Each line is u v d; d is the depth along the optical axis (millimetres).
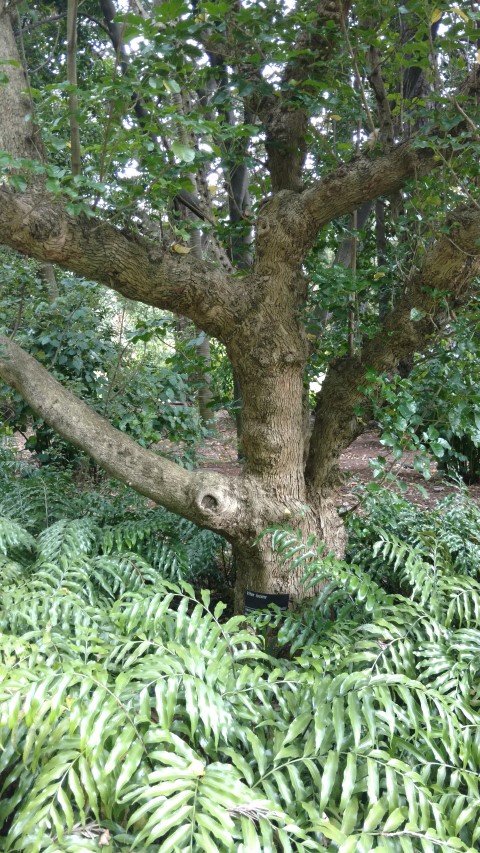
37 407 2961
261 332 2693
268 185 3510
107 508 3691
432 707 2021
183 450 4746
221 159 3008
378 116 3281
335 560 2484
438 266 2471
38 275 5348
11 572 2855
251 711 1904
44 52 7223
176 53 2279
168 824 1458
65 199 2307
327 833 1486
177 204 3871
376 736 1797
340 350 3227
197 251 4191
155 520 3496
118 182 2615
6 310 4711
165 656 1947
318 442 2936
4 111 2588
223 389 4781
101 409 4254
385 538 2682
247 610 2762
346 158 3488
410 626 2311
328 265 3457
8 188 2367
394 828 1522
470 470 6207
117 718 1701
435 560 2748
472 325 2814
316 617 2506
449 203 2852
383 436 2520
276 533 2664
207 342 4867
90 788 1590
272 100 2953
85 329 4605
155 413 4301
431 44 2439
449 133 2629
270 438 2768
